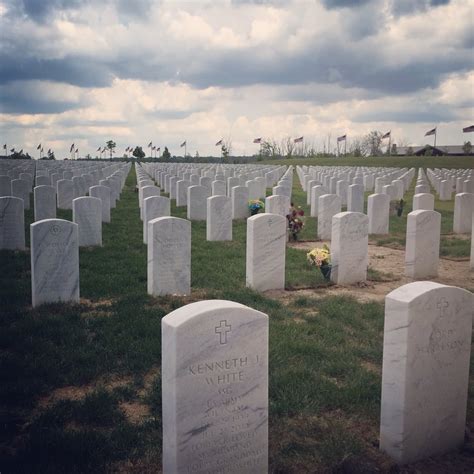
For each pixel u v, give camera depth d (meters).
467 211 18.06
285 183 27.22
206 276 11.15
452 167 64.56
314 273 11.69
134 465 4.61
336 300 9.59
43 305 8.77
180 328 4.07
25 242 14.82
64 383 6.14
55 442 4.79
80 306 8.88
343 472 4.58
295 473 4.56
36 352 6.89
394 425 4.77
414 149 116.69
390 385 4.79
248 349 4.39
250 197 24.80
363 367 6.63
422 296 4.67
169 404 4.20
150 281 9.67
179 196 23.62
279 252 10.46
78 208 13.97
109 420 5.33
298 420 5.39
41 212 17.33
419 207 18.17
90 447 4.74
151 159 116.44
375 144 121.06
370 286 11.06
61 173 34.72
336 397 5.77
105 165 57.62
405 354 4.63
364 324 8.29
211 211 15.41
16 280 10.50
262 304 9.21
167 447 4.29
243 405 4.41
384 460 4.76
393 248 15.73
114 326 7.81
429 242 11.74
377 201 17.64
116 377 6.33
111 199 23.91
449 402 4.97
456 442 5.09
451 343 4.90
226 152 111.56
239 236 16.41
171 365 4.13
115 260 12.50
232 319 4.29
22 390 5.82
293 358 6.82
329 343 7.46
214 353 4.24
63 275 8.95
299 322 8.35
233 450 4.41
